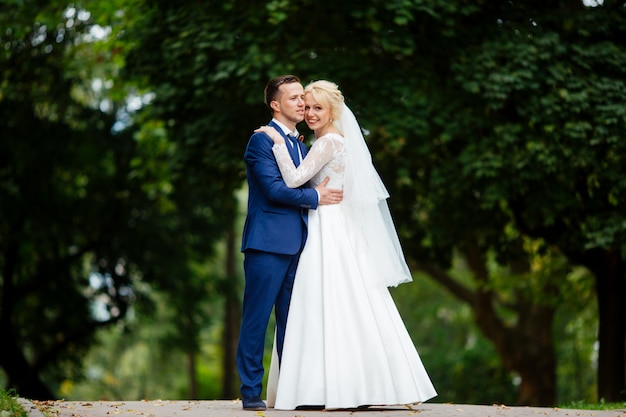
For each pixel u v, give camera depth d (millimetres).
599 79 12516
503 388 26906
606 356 13773
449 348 29188
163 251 22219
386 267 6969
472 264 19609
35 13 15453
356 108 12664
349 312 6777
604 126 12008
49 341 22109
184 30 12852
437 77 13094
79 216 21703
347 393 6625
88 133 20953
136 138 17734
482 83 12289
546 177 12867
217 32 12562
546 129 12188
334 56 12609
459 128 12734
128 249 21906
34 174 21234
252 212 7047
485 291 20000
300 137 7363
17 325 22094
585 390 25594
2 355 21156
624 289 13836
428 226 15289
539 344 20734
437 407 7129
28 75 18094
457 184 13188
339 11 12578
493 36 12820
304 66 12398
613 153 12383
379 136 14172
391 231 7336
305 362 6750
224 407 7160
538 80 12477
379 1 12078
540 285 17672
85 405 7242
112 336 30484
